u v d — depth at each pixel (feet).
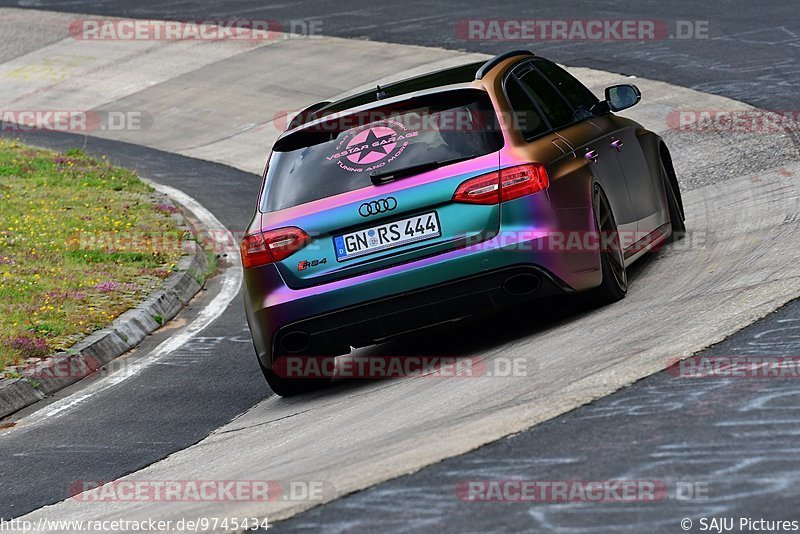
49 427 95.71
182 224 177.27
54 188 203.00
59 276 143.54
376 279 81.92
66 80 325.83
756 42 218.38
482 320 97.19
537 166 82.17
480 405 68.69
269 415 86.58
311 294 82.99
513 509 49.70
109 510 67.72
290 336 84.74
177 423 90.63
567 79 103.30
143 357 117.91
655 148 108.06
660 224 105.50
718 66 206.69
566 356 76.07
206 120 273.33
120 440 87.92
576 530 46.52
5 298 131.44
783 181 127.75
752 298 77.87
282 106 270.26
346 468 61.05
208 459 76.13
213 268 157.48
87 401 103.04
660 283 92.58
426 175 82.23
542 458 55.72
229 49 322.55
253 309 85.66
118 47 343.26
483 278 81.10
